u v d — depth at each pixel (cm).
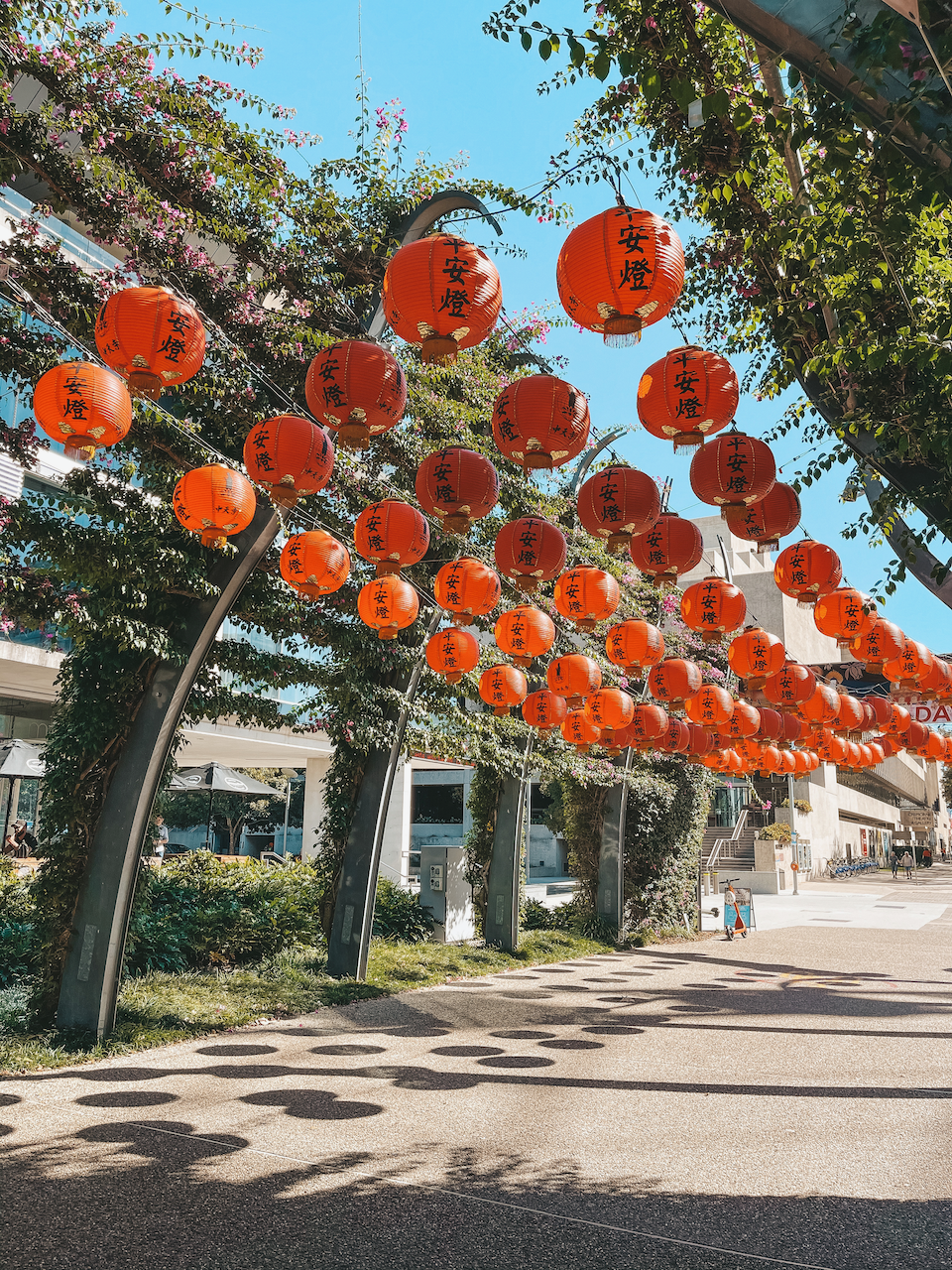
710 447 482
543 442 451
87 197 621
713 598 710
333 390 438
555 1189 460
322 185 750
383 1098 612
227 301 708
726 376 420
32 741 1911
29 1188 434
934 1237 408
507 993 1077
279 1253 377
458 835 4566
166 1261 366
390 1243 391
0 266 623
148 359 413
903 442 488
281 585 858
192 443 710
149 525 710
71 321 640
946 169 307
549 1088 656
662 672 907
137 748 745
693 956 1502
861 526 623
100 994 714
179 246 669
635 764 1758
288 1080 649
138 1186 442
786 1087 675
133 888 744
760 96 408
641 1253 389
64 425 429
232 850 4228
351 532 868
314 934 1173
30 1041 686
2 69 562
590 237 370
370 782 1080
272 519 739
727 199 506
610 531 534
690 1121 584
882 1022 946
